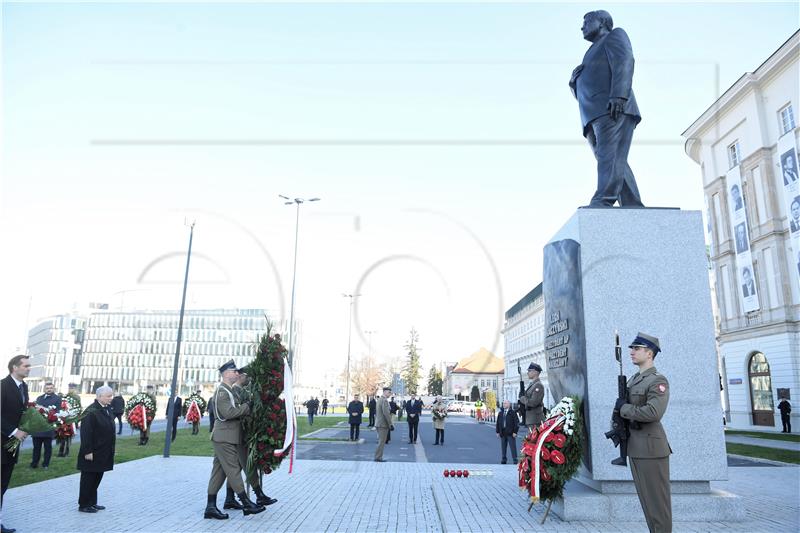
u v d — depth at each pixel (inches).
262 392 299.0
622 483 260.8
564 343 293.9
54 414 281.6
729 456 599.5
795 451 658.2
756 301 1201.4
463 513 270.2
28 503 303.4
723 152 1325.0
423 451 637.3
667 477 195.9
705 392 266.5
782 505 296.5
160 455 536.7
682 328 273.3
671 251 281.7
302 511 285.0
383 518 268.5
